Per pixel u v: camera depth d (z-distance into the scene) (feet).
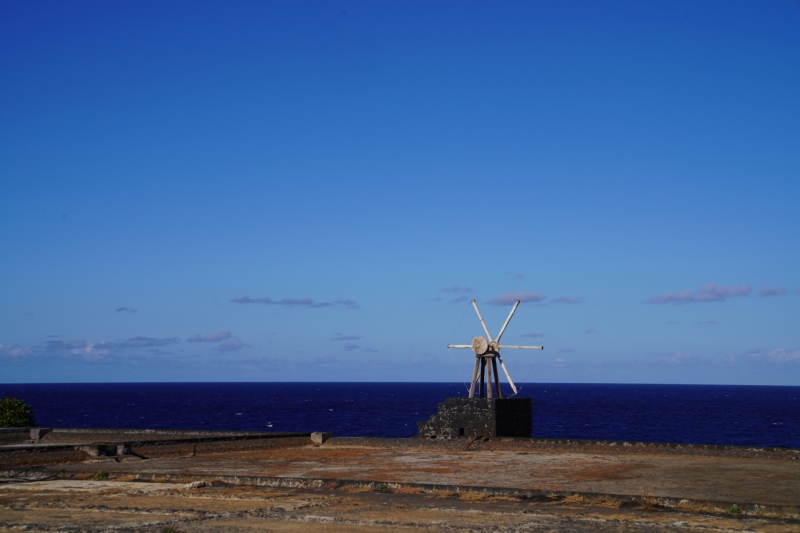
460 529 57.57
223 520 61.57
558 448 111.96
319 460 106.52
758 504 64.69
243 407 588.91
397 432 322.75
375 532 56.75
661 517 62.28
